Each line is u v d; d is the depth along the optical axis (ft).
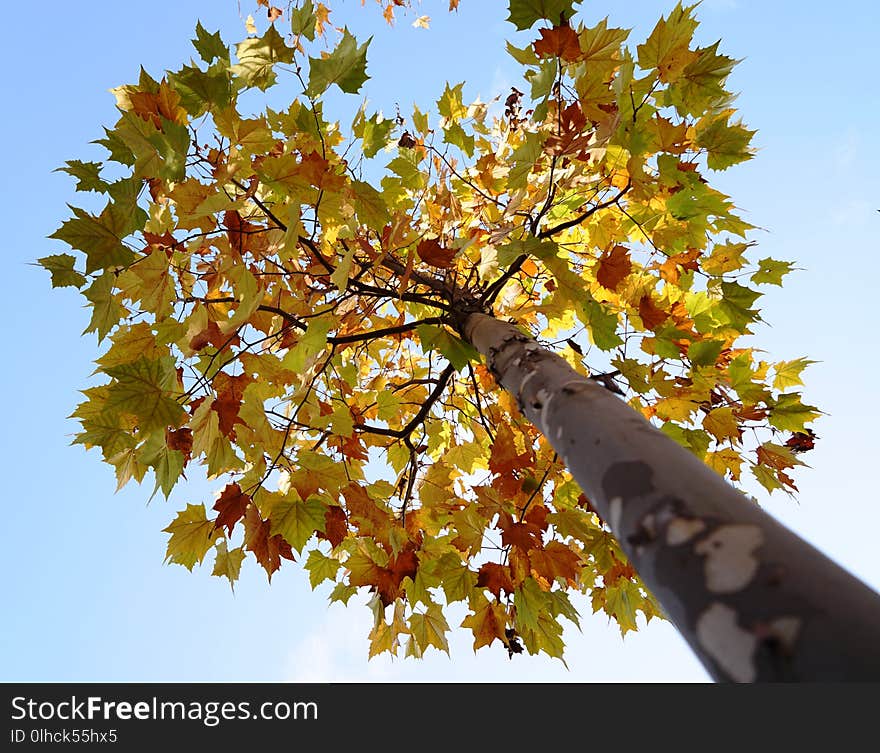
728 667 2.36
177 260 7.28
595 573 10.80
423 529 10.63
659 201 8.79
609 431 3.78
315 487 8.06
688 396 8.73
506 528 8.48
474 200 10.98
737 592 2.47
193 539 8.14
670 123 7.76
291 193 7.42
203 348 7.11
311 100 7.29
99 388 7.55
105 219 6.54
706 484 3.04
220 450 7.96
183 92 6.77
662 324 8.91
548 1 6.55
